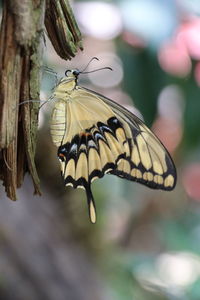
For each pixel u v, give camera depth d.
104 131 0.78
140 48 0.90
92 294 1.01
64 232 1.03
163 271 0.99
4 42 0.68
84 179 0.78
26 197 1.00
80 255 1.04
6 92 0.68
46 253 1.00
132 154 0.79
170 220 1.03
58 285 1.00
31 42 0.68
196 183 1.14
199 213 1.11
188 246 0.98
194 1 0.89
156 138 0.78
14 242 0.98
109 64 1.03
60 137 0.77
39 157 1.01
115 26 0.90
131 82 0.91
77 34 0.70
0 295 0.98
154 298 1.00
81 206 1.05
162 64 0.90
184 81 0.92
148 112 0.91
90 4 0.91
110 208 1.15
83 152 0.78
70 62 1.00
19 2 0.68
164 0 0.86
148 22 0.85
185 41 0.90
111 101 0.78
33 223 1.00
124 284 1.01
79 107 0.77
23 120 0.69
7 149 0.69
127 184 1.12
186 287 0.96
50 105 0.96
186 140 0.96
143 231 1.29
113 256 1.05
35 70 0.68
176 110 1.02
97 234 1.06
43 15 0.68
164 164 0.78
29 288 0.99
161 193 1.28
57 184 1.03
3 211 0.98
